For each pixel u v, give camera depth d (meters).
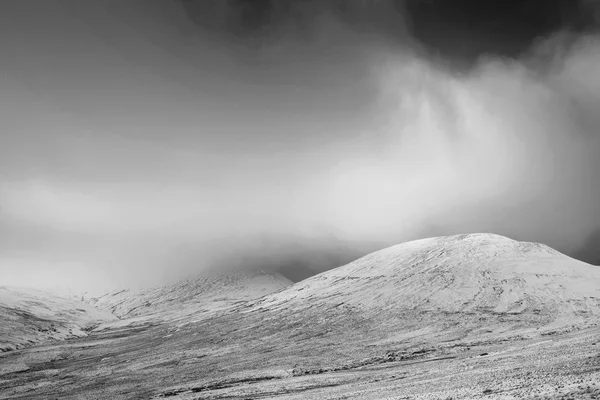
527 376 36.06
